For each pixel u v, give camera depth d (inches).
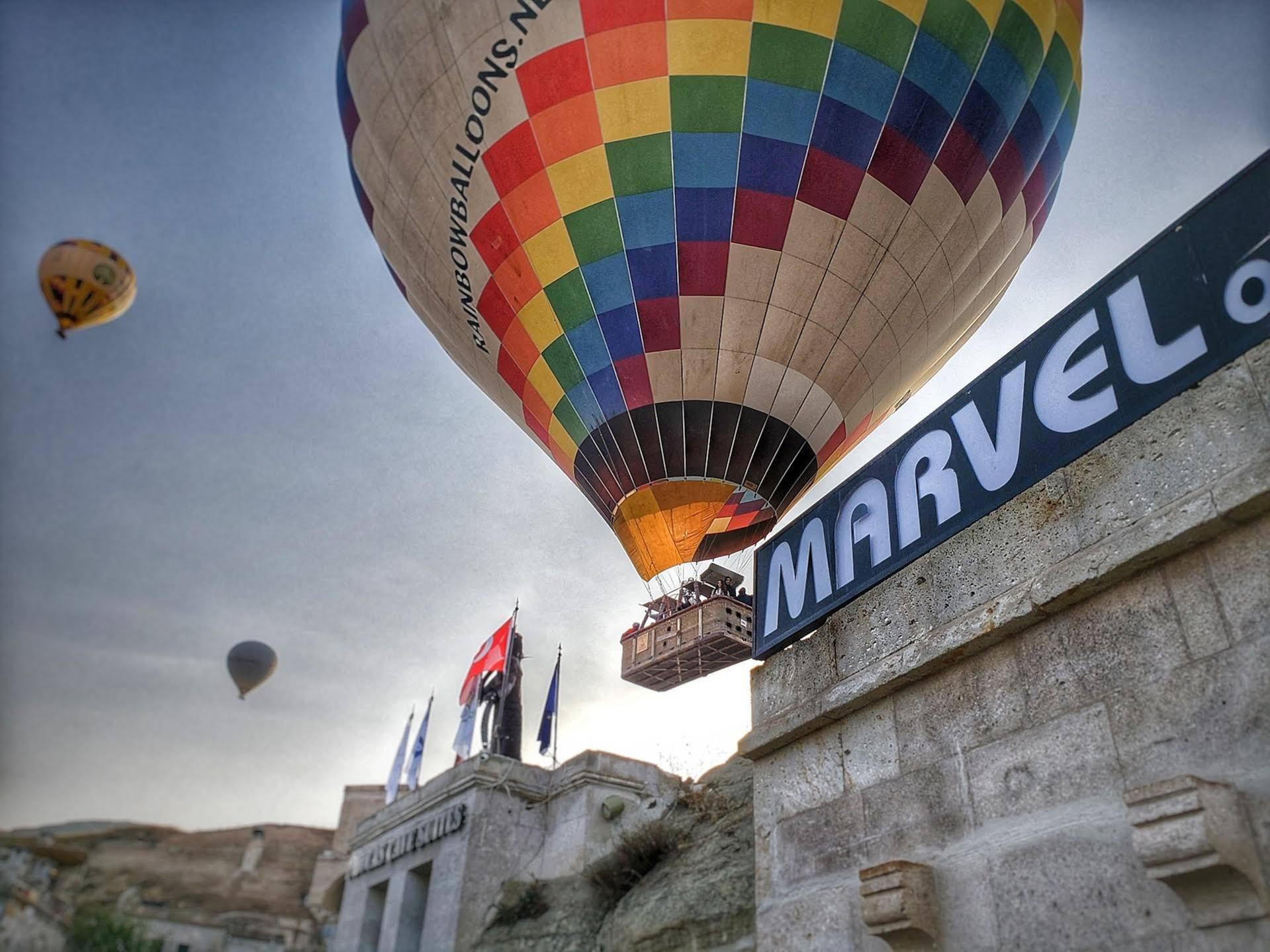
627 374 779.4
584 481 853.2
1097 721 260.2
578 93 711.1
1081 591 273.0
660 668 875.4
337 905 1005.2
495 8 703.7
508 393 858.1
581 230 742.5
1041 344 315.0
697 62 700.7
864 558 361.1
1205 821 209.5
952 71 723.4
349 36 776.9
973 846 279.3
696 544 826.8
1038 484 302.2
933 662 310.3
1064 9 768.9
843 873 320.2
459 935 809.5
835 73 708.0
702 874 569.0
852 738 340.5
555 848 872.9
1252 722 224.2
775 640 392.2
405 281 872.3
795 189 727.7
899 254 754.2
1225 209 269.7
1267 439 239.9
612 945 577.3
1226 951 208.5
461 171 750.5
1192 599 248.5
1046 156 809.5
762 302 754.2
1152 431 271.7
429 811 954.1
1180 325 271.4
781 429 791.7
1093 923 239.3
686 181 725.9
